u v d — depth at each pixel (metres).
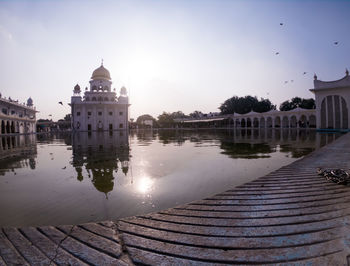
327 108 25.23
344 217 1.99
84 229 1.93
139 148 9.58
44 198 3.08
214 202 2.53
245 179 3.95
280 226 1.85
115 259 1.45
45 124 50.06
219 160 6.07
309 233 1.70
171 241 1.66
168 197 3.04
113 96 39.25
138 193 3.24
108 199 3.01
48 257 1.49
